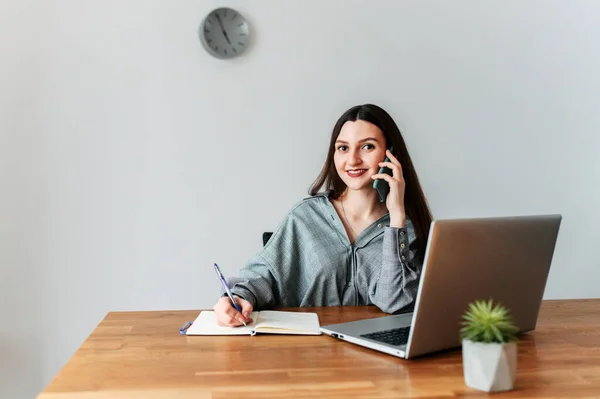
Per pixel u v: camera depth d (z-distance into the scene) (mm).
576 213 3344
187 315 1673
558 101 3307
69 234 2881
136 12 2916
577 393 1033
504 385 1039
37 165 2842
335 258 1866
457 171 3221
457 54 3195
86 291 2902
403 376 1118
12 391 2842
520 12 3248
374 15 3109
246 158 3027
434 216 3205
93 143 2895
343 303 1884
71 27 2859
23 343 2844
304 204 1966
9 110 2807
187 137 2975
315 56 3064
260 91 3027
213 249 3016
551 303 1844
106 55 2895
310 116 3072
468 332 1072
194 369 1169
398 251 1685
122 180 2926
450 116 3201
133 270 2947
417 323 1183
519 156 3281
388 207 1737
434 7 3164
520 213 3291
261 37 3018
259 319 1543
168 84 2949
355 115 1856
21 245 2834
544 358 1243
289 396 1017
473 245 1216
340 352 1283
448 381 1090
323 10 3064
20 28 2811
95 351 1301
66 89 2861
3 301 2818
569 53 3309
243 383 1084
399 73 3145
